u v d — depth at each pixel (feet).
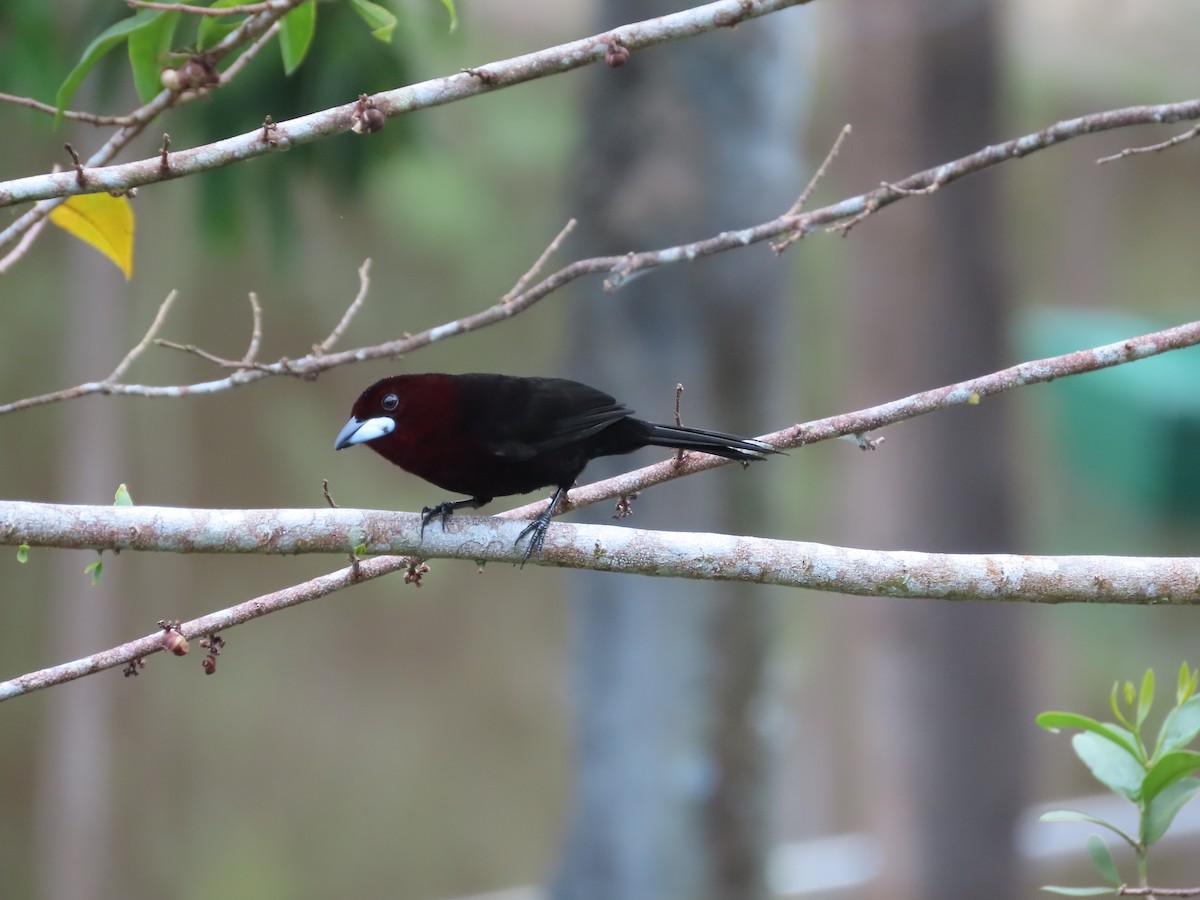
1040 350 56.54
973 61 44.01
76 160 16.01
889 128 44.83
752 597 40.57
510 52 67.97
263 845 86.69
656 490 39.11
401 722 92.48
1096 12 68.18
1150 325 56.70
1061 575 17.71
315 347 22.00
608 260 22.47
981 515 45.55
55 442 74.18
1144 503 53.52
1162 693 80.33
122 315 68.33
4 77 31.68
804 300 72.13
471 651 95.20
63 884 71.26
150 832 81.10
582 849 41.24
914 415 19.65
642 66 38.14
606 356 38.88
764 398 39.86
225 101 30.66
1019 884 47.32
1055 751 80.53
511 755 93.91
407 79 30.32
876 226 45.37
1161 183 96.27
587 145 39.01
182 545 16.92
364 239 72.84
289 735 90.07
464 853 90.02
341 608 93.40
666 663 39.93
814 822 88.99
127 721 80.07
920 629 46.62
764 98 38.68
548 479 20.86
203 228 34.12
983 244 44.80
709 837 40.55
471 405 19.99
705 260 38.11
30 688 16.89
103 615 72.28
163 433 76.23
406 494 80.69
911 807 47.16
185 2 17.81
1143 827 17.35
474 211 69.05
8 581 79.71
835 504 76.79
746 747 40.70
